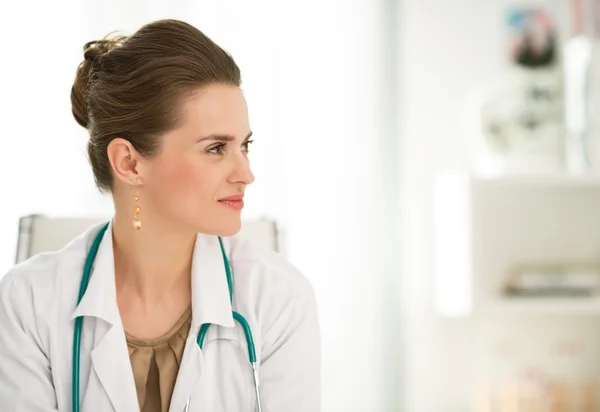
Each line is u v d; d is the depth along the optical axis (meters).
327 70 2.37
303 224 2.35
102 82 1.06
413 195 2.46
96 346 1.05
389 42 2.43
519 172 2.43
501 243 2.52
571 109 2.43
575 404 2.54
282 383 1.13
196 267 1.11
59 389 1.06
